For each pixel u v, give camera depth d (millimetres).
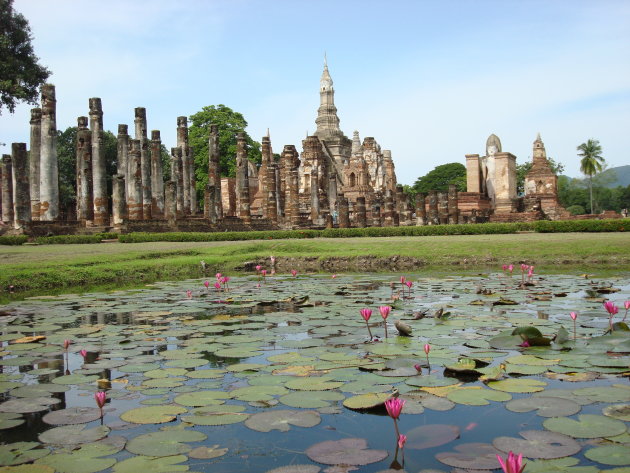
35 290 11922
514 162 42188
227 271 16438
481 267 15914
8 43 24141
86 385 4547
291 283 12203
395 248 18375
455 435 3312
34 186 26844
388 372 4629
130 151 30000
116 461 3047
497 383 4246
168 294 10477
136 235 23750
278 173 42625
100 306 8898
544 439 3193
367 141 53375
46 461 3053
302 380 4480
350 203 44625
